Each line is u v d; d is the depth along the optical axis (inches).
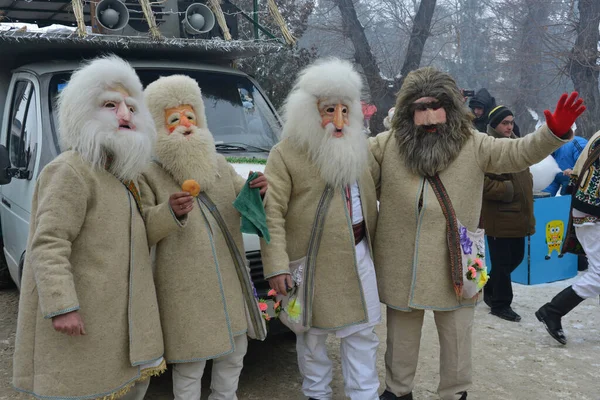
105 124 107.4
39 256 101.1
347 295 130.6
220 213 124.3
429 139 131.4
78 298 105.7
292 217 132.9
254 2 255.9
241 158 176.6
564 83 619.2
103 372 106.7
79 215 105.3
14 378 108.3
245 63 402.3
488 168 134.3
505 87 647.8
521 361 178.7
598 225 183.5
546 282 259.3
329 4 570.9
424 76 133.1
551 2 583.8
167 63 202.5
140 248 112.1
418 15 545.6
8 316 218.1
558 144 121.4
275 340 193.9
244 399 154.6
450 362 137.0
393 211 136.1
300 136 129.9
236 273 125.8
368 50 537.6
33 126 182.7
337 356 180.9
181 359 118.6
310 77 129.3
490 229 209.5
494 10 629.9
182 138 120.0
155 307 114.4
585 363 177.3
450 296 132.5
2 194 212.8
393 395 142.8
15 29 181.8
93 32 192.9
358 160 129.2
